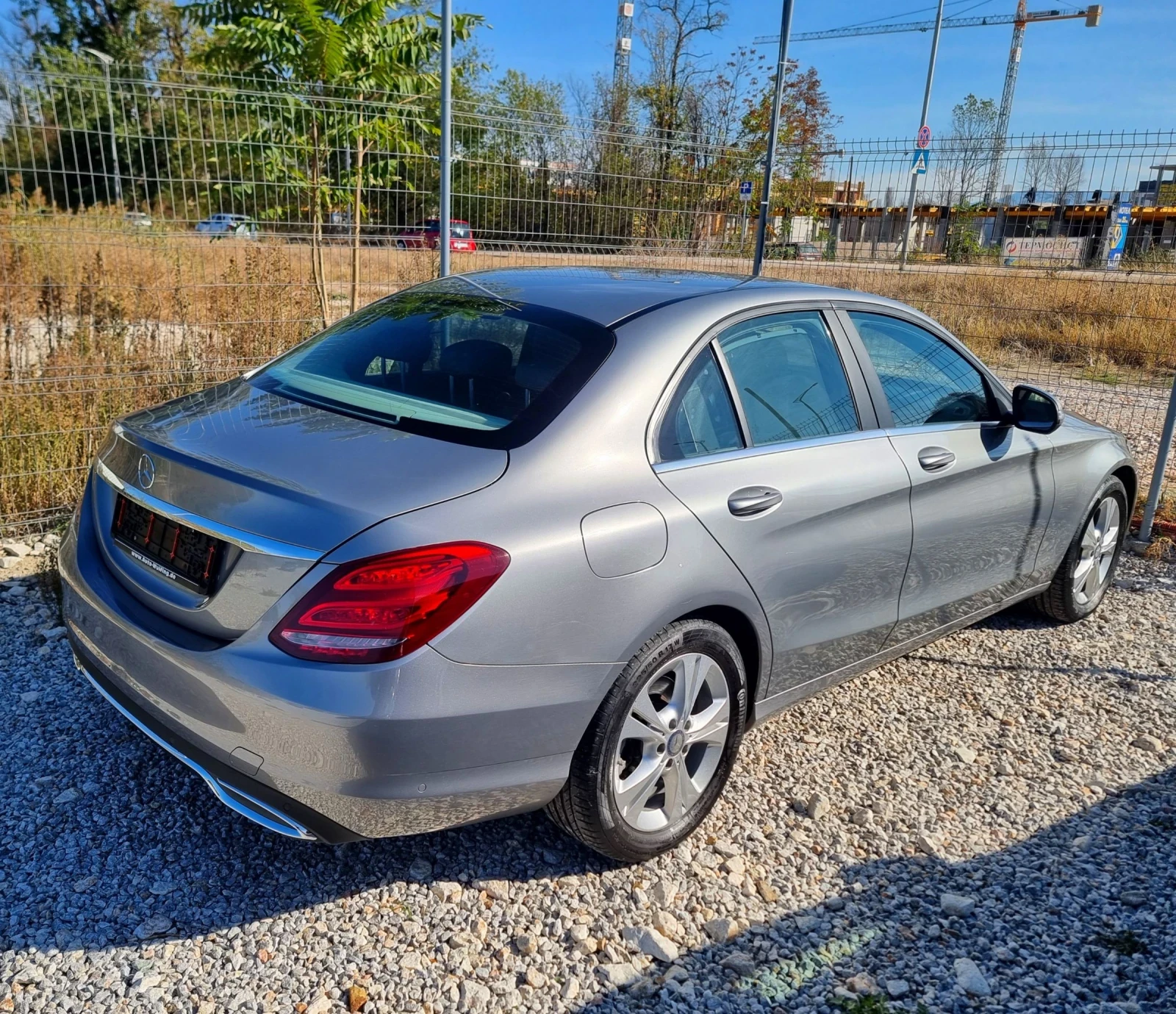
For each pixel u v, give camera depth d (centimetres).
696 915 264
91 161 524
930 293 831
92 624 262
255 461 239
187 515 235
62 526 506
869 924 264
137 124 533
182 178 558
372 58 745
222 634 225
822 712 383
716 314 301
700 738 283
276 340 605
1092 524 468
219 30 729
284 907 257
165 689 236
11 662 375
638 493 256
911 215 795
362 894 264
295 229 621
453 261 684
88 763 313
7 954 234
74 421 530
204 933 246
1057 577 458
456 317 307
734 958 247
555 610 232
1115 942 261
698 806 291
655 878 277
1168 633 476
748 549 279
